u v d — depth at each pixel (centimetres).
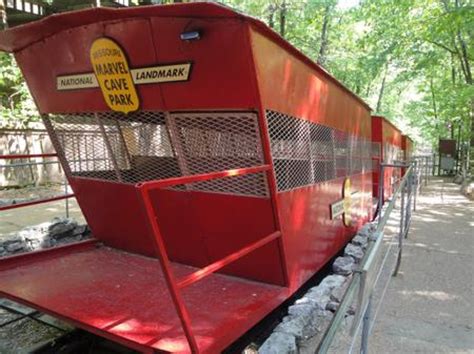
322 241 457
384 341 338
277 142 328
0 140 1184
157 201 378
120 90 334
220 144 325
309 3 1650
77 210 968
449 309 407
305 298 374
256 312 309
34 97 407
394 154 1300
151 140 357
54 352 354
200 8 262
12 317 412
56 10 1147
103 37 317
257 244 300
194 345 229
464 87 1709
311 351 299
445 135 2681
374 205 907
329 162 470
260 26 271
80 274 385
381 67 1886
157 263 416
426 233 728
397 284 471
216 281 369
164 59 303
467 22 1225
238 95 292
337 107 488
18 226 801
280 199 334
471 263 554
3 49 380
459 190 1460
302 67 361
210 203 352
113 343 362
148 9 279
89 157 407
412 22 1641
